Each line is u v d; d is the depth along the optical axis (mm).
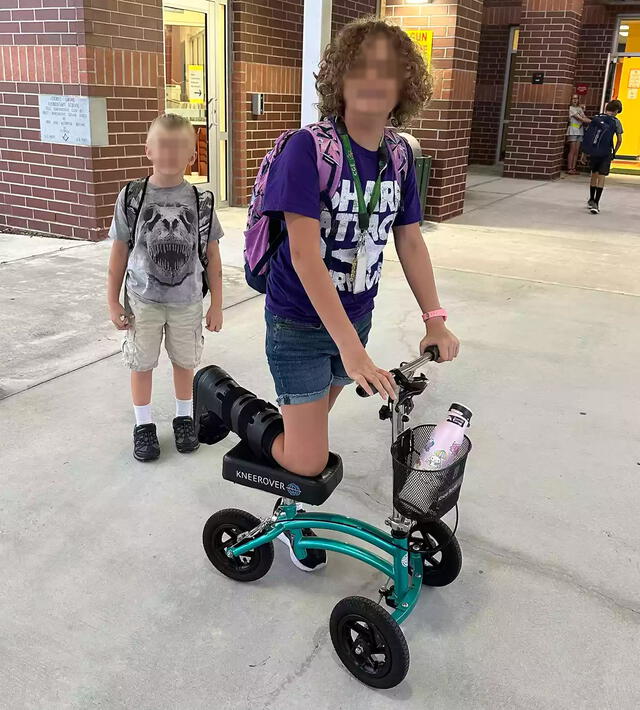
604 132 9625
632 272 6609
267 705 1852
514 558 2480
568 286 6051
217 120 8719
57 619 2127
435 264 6664
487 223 8969
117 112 6727
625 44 15156
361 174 1793
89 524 2582
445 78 8281
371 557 2049
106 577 2316
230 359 4117
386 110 1723
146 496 2768
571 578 2389
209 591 2275
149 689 1889
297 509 2396
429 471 1758
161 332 2945
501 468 3062
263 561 2250
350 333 1741
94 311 4848
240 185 9195
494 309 5336
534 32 13586
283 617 2172
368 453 3156
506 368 4180
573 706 1884
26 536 2498
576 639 2121
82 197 6801
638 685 1961
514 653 2059
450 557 2217
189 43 8031
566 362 4309
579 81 15617
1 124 7039
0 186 7301
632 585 2365
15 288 5297
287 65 9523
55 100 6602
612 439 3352
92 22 6242
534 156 14305
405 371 1821
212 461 3047
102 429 3260
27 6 6418
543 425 3467
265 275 2016
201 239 2877
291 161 1723
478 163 17188
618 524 2695
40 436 3174
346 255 1873
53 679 1909
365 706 1862
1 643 2025
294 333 1933
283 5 9156
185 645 2047
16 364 3926
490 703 1884
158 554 2439
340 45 1698
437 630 2135
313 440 1967
